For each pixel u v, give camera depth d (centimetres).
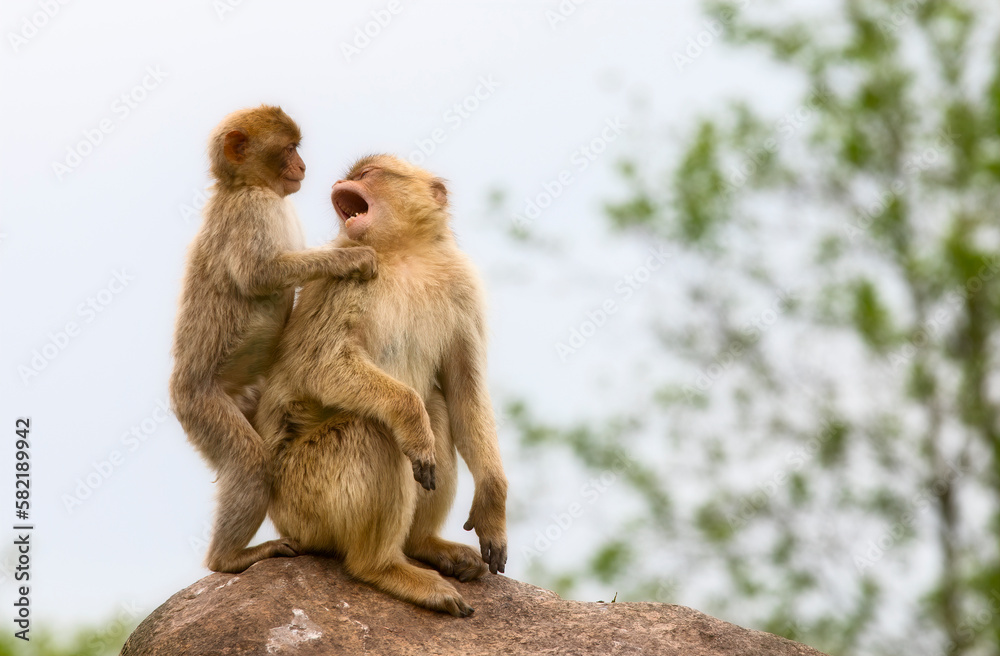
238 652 1243
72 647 2828
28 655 2830
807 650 1338
